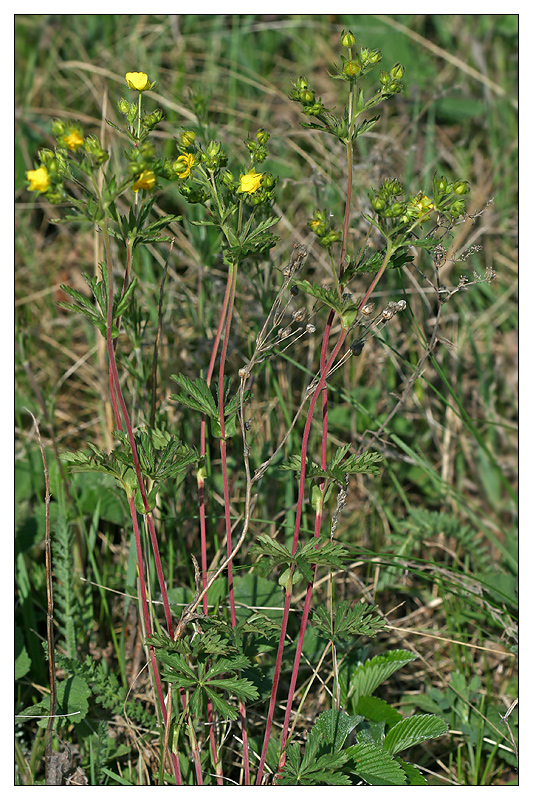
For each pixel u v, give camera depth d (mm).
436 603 2797
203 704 2131
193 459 1797
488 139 4375
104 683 2291
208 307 3047
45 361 3518
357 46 4469
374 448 3074
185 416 2785
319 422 3020
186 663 1853
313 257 3299
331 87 4504
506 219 3945
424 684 2652
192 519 2721
